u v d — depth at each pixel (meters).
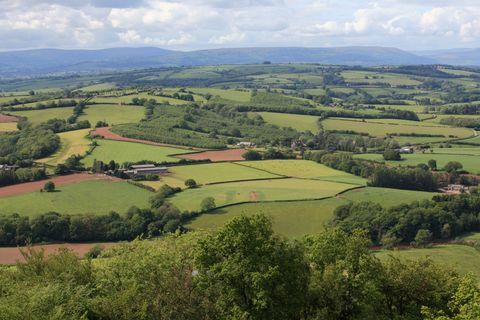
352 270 45.16
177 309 40.41
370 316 42.75
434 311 40.31
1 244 100.44
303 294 44.16
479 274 87.06
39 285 39.94
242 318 39.09
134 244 51.88
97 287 42.22
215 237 45.41
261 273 42.00
